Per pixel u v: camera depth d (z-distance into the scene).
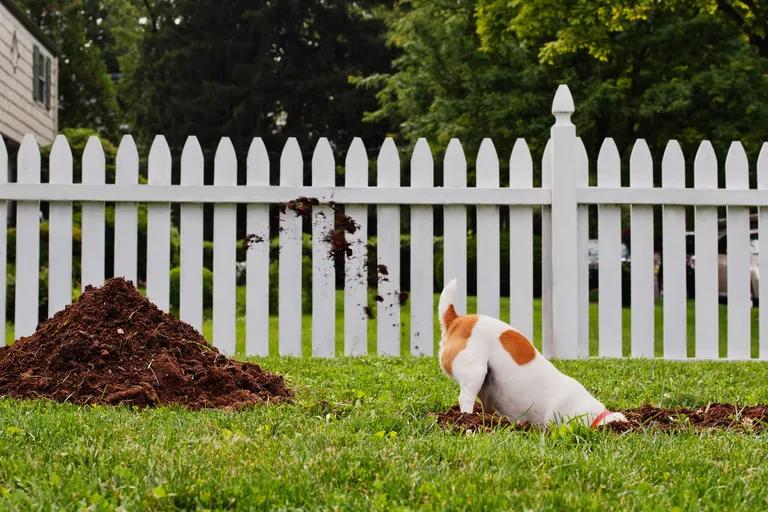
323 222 7.57
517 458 3.56
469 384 4.31
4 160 7.37
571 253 7.56
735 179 7.80
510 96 21.31
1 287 7.40
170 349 5.41
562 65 21.94
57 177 7.41
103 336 5.36
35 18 40.88
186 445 3.73
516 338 4.39
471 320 4.45
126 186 7.38
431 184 7.61
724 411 4.93
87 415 4.40
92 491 3.10
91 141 7.43
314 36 41.47
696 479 3.37
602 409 4.35
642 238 7.74
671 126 21.50
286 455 3.54
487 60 22.67
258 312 7.55
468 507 2.97
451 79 23.27
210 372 5.21
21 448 3.69
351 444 3.83
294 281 7.54
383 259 7.61
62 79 41.41
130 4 53.09
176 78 41.38
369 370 6.46
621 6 17.47
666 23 20.84
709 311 7.79
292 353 7.55
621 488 3.27
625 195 7.66
